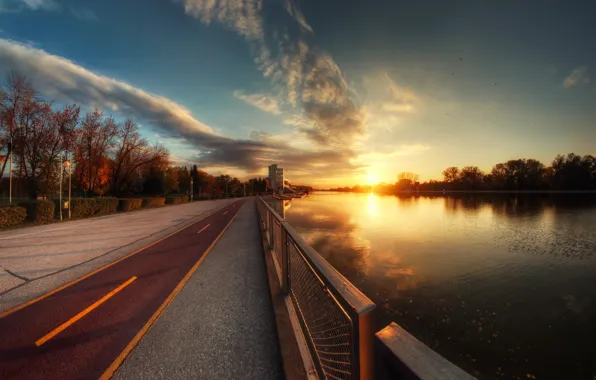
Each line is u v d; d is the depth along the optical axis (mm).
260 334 3094
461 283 9836
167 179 56938
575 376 4777
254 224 14070
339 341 1494
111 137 35156
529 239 20078
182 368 2514
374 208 47562
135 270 5688
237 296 4223
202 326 3279
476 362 5172
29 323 3379
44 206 15000
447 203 61875
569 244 18297
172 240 9359
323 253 14195
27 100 28406
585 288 9633
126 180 39688
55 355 2727
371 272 10898
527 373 4867
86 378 2393
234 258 6727
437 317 7020
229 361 2609
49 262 6395
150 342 2945
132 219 17062
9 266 6062
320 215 33531
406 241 18062
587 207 47875
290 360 2451
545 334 6176
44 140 29672
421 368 667
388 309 7492
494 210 44312
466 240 19141
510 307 7723
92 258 6781
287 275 3947
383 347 845
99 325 3322
